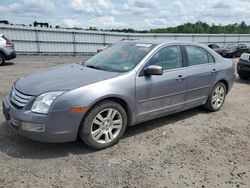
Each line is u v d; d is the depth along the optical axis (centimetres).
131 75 416
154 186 311
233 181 328
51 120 348
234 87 900
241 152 406
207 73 544
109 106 390
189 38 3419
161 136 452
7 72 1123
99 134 389
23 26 2211
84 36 2555
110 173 333
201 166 359
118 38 2788
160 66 430
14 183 304
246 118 567
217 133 477
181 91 493
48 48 2372
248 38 4153
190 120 538
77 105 357
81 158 367
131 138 439
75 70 443
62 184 307
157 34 3064
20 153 372
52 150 385
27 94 365
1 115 509
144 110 441
